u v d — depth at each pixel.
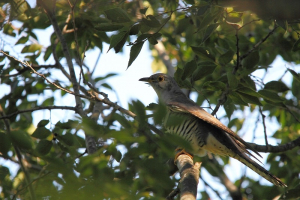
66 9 11.52
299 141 10.12
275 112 13.91
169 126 4.61
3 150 5.05
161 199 4.64
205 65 9.46
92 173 4.90
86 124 4.87
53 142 8.89
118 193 4.27
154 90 11.66
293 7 4.77
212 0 8.12
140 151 4.84
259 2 4.94
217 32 11.88
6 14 11.02
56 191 4.17
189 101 10.38
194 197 6.73
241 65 10.57
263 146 9.91
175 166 8.87
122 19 8.04
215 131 9.84
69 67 10.82
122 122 4.82
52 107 9.46
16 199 6.11
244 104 9.20
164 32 13.60
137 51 8.49
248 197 12.23
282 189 11.53
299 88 12.69
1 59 11.89
